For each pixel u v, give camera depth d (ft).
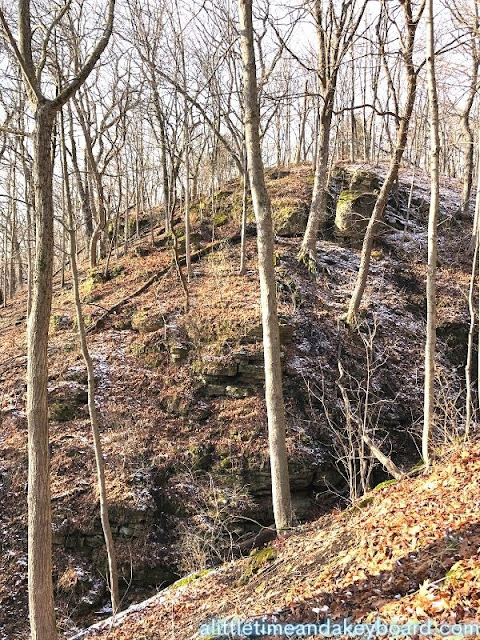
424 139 84.28
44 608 21.56
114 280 64.85
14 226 83.97
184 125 60.59
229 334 49.11
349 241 67.15
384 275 62.49
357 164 87.35
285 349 48.44
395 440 44.50
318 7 55.47
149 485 40.16
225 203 75.10
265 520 39.32
